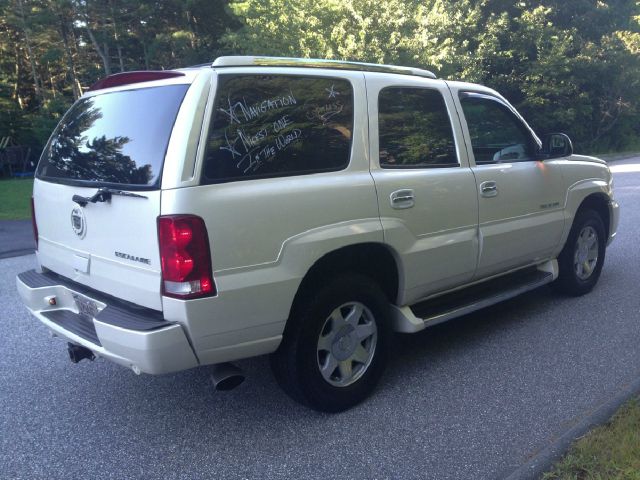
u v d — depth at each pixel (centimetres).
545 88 2927
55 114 2892
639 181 1717
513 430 360
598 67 3053
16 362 490
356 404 397
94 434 374
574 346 486
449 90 467
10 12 2891
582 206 593
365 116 398
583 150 3338
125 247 337
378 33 2094
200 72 332
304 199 352
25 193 1855
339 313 383
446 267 446
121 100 369
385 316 406
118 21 2917
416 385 426
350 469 327
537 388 414
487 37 2905
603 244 625
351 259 390
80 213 369
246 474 327
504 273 522
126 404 413
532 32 2931
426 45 2128
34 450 356
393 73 435
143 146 337
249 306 331
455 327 540
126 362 325
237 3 2369
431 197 427
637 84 3212
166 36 3020
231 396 420
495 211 482
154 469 335
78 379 456
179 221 307
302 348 363
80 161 383
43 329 572
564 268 588
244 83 345
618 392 399
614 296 611
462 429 363
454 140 461
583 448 315
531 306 588
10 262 891
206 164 321
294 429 373
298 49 2056
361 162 391
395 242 402
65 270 397
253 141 342
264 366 470
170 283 313
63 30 3125
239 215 325
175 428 379
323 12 2075
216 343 326
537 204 525
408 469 325
